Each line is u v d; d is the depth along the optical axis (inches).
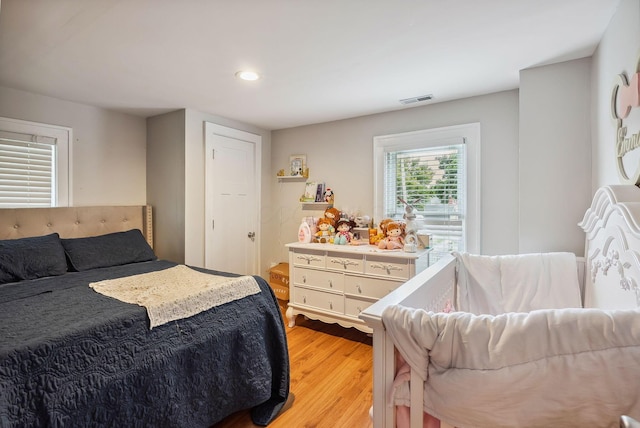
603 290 58.7
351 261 107.0
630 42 52.4
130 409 50.8
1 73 86.7
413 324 36.8
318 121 138.4
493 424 33.0
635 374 29.9
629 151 52.4
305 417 69.9
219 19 61.2
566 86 79.6
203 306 64.2
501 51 74.7
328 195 135.9
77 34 66.6
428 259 109.8
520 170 84.1
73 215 107.3
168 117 123.8
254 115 129.0
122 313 54.1
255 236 147.9
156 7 57.1
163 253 126.3
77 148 112.2
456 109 109.7
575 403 31.1
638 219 41.9
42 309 56.8
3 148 96.4
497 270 73.4
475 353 33.8
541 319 33.2
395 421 39.4
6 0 54.9
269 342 75.0
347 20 61.7
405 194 119.6
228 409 64.2
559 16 60.7
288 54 76.1
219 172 130.8
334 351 101.3
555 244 80.2
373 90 100.6
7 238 93.9
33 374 42.5
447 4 56.8
